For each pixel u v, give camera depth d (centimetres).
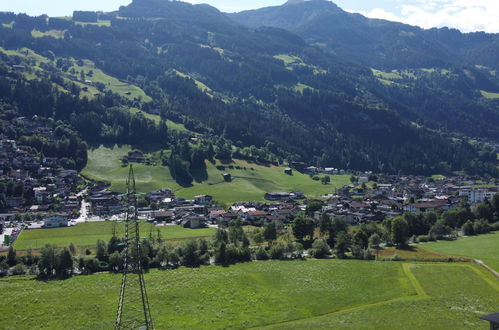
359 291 13138
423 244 18038
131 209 12381
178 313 11538
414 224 19900
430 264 14950
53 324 10888
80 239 18950
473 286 12888
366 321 10838
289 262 15712
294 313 11744
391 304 11875
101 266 14862
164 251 15538
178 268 14962
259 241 18475
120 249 15788
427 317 10888
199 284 13362
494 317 7150
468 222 19825
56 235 19812
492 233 19462
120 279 13800
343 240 16712
